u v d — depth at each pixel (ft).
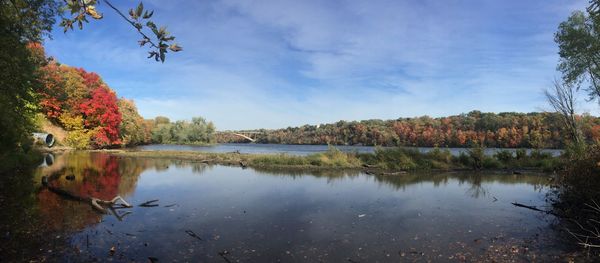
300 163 94.53
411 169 84.84
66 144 161.17
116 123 187.73
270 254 25.34
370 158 94.73
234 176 72.23
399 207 41.73
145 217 36.11
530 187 57.93
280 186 58.44
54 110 165.58
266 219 35.65
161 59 9.34
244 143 481.46
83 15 9.66
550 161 84.28
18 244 26.40
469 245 27.43
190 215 37.22
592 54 64.39
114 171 78.23
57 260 23.52
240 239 28.89
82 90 178.91
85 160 104.78
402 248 26.76
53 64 159.84
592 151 36.22
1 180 56.29
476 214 38.11
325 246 27.22
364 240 28.78
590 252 25.44
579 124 79.77
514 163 89.97
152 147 246.27
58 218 34.68
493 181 65.62
